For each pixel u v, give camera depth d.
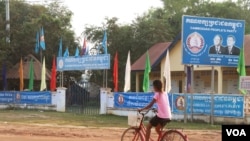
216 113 23.02
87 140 15.77
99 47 46.03
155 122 11.35
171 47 35.50
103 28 46.31
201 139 16.44
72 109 32.50
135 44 44.44
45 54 46.06
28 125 21.27
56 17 49.69
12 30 42.12
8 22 41.22
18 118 26.16
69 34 48.50
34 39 43.50
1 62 40.41
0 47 40.06
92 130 19.12
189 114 24.12
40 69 43.69
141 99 27.12
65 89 33.19
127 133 12.50
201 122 23.55
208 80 34.41
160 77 37.19
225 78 32.78
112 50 45.44
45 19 45.94
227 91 32.59
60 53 34.97
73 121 24.31
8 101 37.06
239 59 23.95
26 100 35.97
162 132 11.40
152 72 38.75
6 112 32.12
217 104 22.98
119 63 44.94
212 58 23.66
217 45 23.73
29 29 43.16
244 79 21.33
